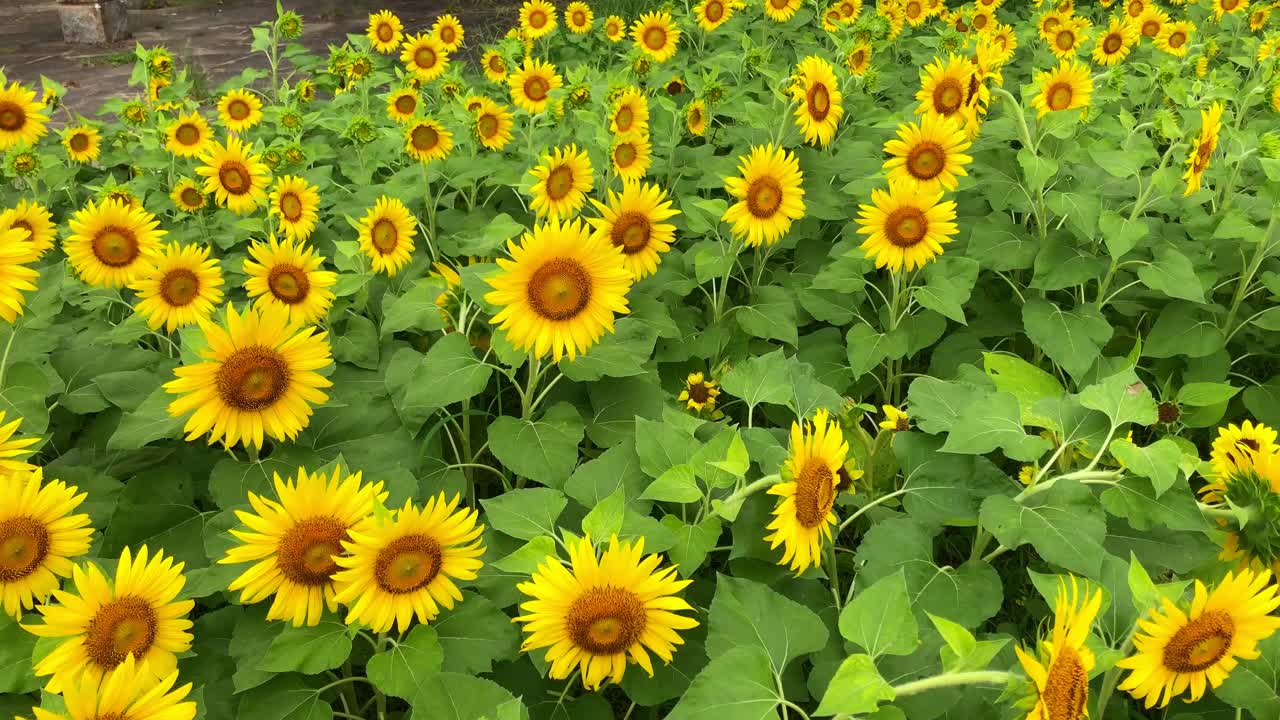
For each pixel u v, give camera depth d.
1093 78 2.26
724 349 1.56
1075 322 1.37
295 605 0.79
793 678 0.85
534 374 1.12
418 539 0.78
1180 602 0.67
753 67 2.58
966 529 1.21
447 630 0.83
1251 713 0.83
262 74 3.06
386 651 0.80
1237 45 3.22
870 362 1.44
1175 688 0.67
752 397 1.10
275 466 1.03
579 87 2.17
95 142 2.35
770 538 0.90
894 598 0.69
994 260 1.47
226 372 0.90
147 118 2.71
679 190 2.01
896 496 0.99
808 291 1.63
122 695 0.56
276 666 0.77
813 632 0.77
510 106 2.47
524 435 1.09
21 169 2.10
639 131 1.93
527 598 0.87
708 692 0.68
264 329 0.91
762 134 2.08
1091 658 0.58
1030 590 1.13
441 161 2.02
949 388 0.99
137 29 6.18
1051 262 1.42
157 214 2.09
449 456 1.34
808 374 1.12
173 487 1.08
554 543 0.84
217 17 6.53
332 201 2.07
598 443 1.19
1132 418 0.85
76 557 0.90
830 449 0.82
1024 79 2.86
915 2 3.20
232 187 1.88
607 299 0.99
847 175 1.81
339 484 0.90
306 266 1.31
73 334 1.45
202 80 4.13
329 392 1.26
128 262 1.49
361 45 3.03
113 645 0.74
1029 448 0.86
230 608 0.95
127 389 1.19
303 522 0.78
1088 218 1.41
